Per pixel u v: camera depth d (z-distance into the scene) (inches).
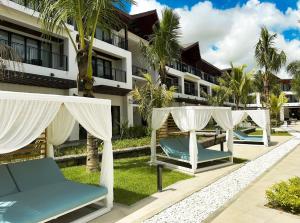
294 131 900.6
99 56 677.9
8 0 434.3
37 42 536.7
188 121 326.0
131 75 732.0
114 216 189.2
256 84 1140.5
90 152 311.6
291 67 961.5
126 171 320.2
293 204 179.3
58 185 207.0
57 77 506.9
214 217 178.4
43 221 154.1
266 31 745.6
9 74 390.6
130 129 633.6
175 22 555.8
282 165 338.0
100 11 303.3
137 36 821.9
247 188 241.3
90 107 196.1
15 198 177.3
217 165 343.3
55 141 257.0
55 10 282.8
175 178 289.4
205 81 1357.0
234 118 594.2
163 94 530.9
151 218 182.1
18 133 149.6
